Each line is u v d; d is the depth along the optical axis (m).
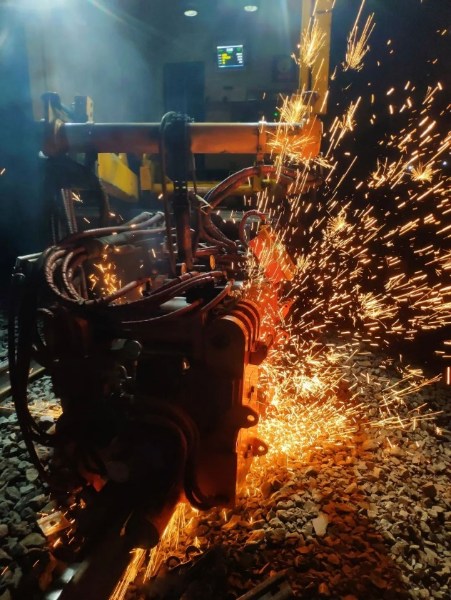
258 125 2.03
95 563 1.26
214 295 1.81
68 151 2.10
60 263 1.65
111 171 4.62
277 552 2.01
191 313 1.64
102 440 1.65
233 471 1.73
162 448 1.54
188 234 2.09
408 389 3.93
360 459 2.84
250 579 1.88
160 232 2.46
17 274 1.61
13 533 2.07
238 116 7.69
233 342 1.59
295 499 2.32
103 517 1.39
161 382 1.74
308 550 2.01
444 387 4.04
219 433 1.72
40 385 3.50
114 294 1.56
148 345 1.72
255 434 2.22
